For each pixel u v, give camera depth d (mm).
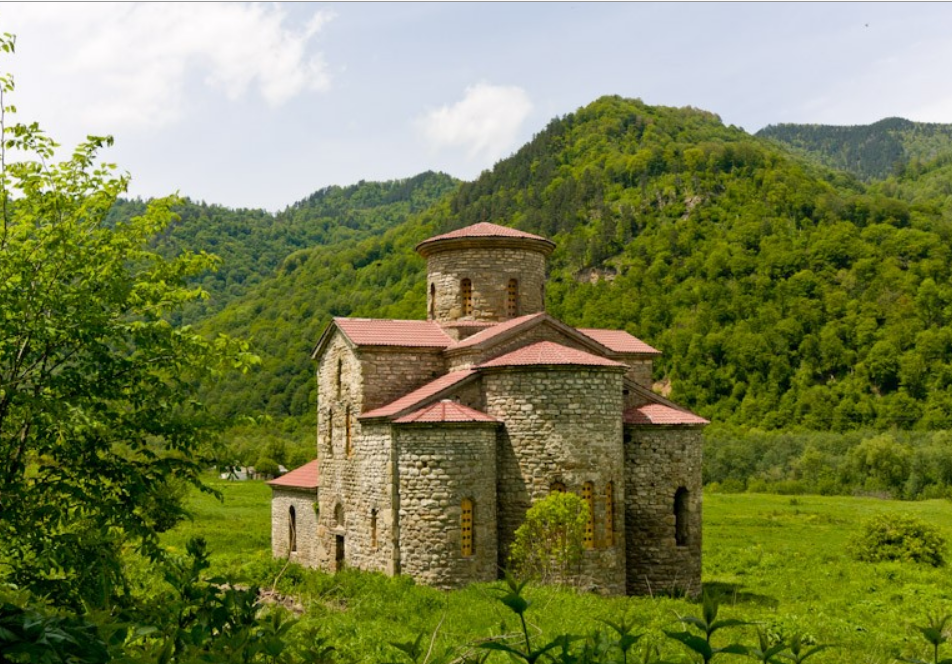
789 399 133375
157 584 18812
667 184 182375
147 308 18359
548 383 33094
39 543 15234
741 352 140500
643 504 35562
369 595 27719
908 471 108875
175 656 6742
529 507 32750
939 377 128625
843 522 78062
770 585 41094
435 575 31719
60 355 17484
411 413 33219
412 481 32438
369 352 37594
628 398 38500
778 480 117250
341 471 38938
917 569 47188
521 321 36656
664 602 30266
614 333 43969
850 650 24219
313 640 7449
